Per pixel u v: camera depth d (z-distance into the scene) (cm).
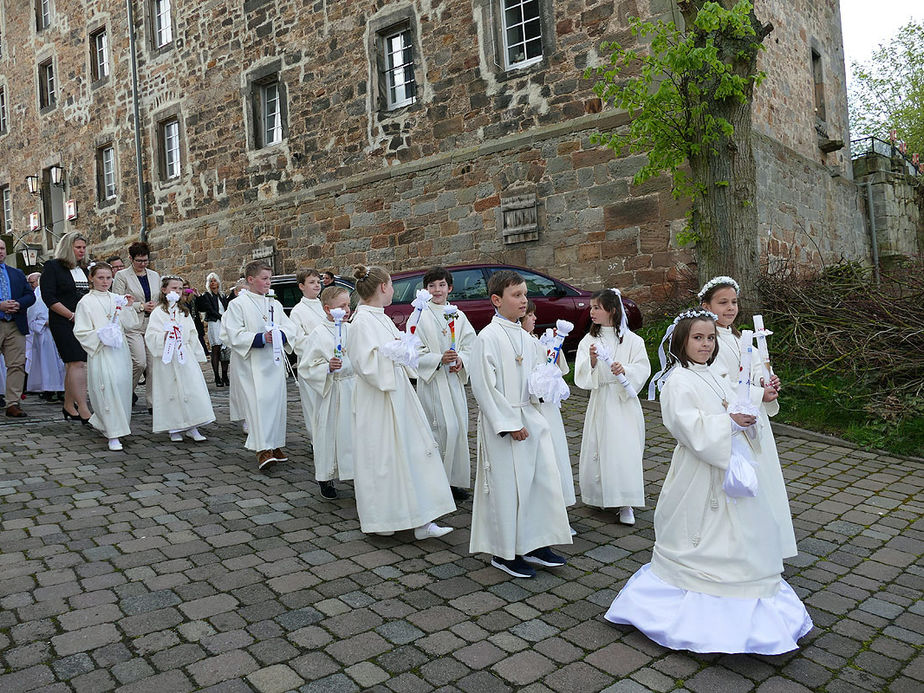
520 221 1154
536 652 300
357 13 1342
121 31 1830
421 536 432
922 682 280
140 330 801
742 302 833
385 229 1334
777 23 1237
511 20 1184
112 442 646
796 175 1264
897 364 714
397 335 439
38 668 280
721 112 806
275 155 1506
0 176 2311
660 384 322
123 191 1866
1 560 389
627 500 461
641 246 1052
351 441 509
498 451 380
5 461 592
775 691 272
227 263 1619
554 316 958
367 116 1348
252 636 309
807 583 374
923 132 2634
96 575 371
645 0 1027
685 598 296
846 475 565
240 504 500
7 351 780
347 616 331
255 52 1522
